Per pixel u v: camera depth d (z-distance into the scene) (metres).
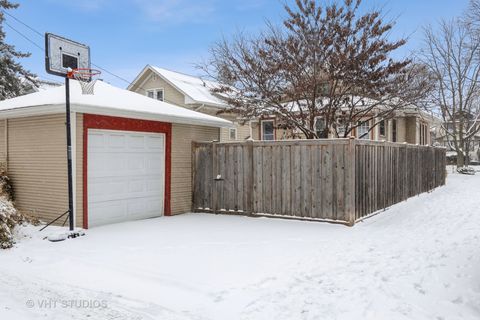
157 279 4.89
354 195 8.02
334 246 6.31
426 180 13.73
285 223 8.31
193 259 5.69
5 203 6.97
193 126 10.30
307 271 5.07
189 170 10.14
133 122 8.73
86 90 7.80
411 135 21.92
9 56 20.23
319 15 11.17
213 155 9.78
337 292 4.33
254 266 5.33
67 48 7.26
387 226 7.84
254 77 11.93
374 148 9.19
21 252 6.13
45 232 7.24
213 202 9.78
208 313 3.88
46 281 4.88
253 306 4.01
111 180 8.41
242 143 9.30
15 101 9.25
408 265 5.21
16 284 4.77
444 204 10.67
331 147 8.16
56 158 7.99
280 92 11.80
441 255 5.61
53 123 8.04
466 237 6.71
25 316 3.80
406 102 12.11
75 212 7.65
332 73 10.94
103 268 5.34
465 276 4.68
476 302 3.96
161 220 8.84
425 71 16.23
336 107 11.59
